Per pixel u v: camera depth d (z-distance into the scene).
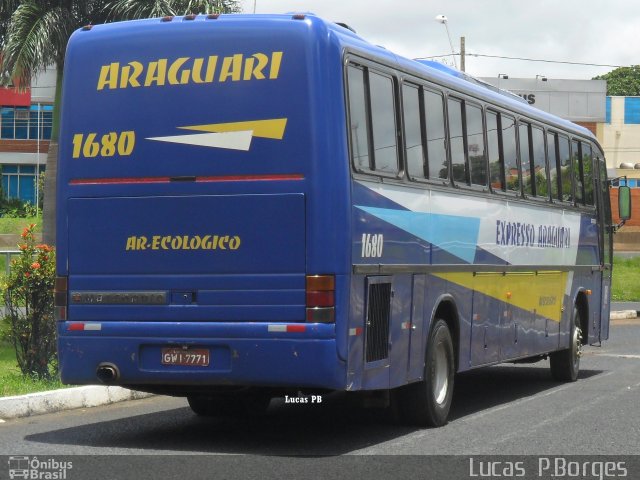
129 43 11.80
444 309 14.05
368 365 11.60
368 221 11.60
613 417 14.34
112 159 11.79
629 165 92.25
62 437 12.37
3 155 74.38
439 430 13.20
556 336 18.66
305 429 13.29
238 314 11.23
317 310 10.97
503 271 15.98
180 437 12.52
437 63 15.07
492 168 15.55
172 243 11.52
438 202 13.52
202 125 11.43
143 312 11.62
